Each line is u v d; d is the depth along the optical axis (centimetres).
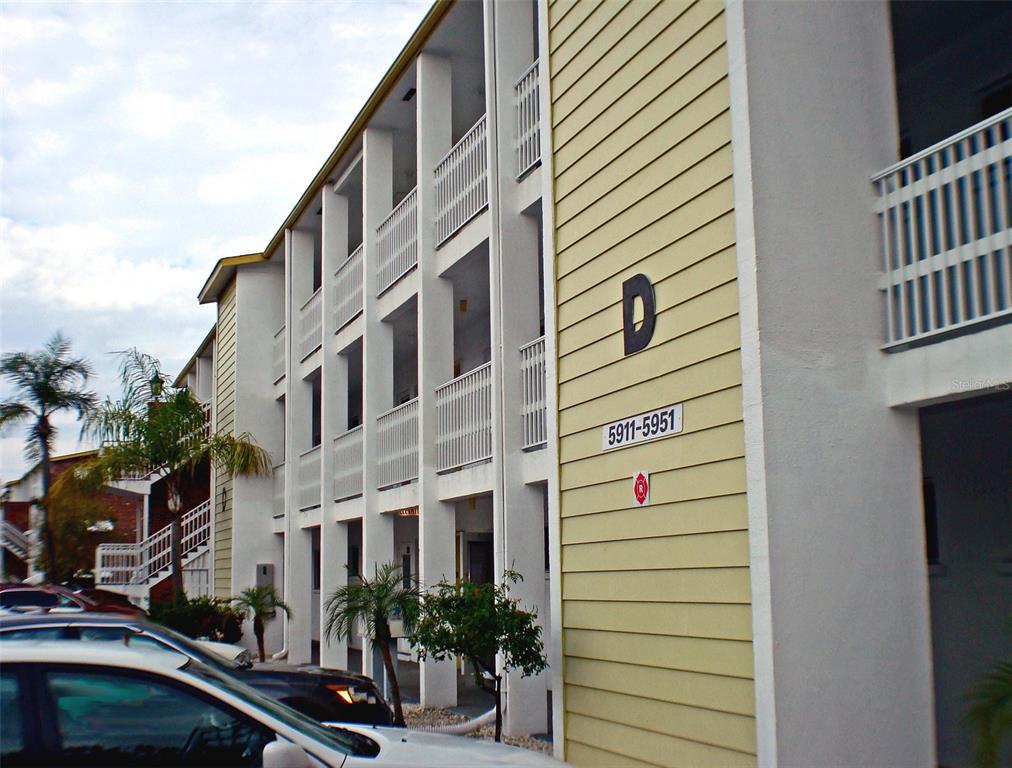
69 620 812
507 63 1273
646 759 816
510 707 1168
